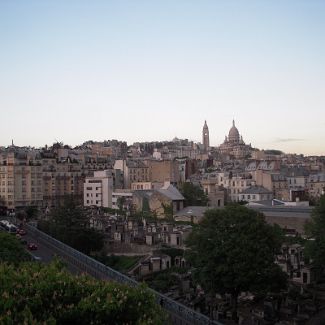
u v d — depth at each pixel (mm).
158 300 91500
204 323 76688
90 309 45406
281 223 184625
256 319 94562
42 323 40438
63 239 161750
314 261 119062
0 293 45656
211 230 102438
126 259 154500
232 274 95375
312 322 96688
